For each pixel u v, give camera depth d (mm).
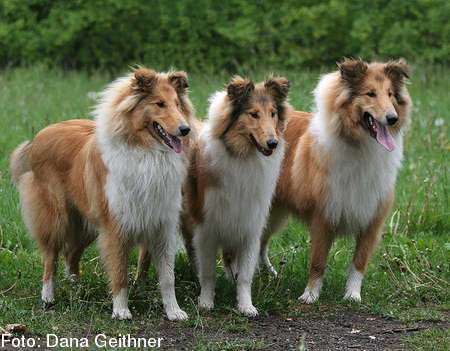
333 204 12273
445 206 16047
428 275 13172
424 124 21359
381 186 12289
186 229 12766
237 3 31719
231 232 11906
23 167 12523
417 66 28969
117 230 11203
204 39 31484
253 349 10328
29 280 12781
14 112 22844
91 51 32312
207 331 11055
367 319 11734
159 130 10883
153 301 11859
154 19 31984
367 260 12648
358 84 11852
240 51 31234
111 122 10930
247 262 11961
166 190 11078
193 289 12727
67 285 12484
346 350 10430
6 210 15109
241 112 11445
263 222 12000
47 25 31938
